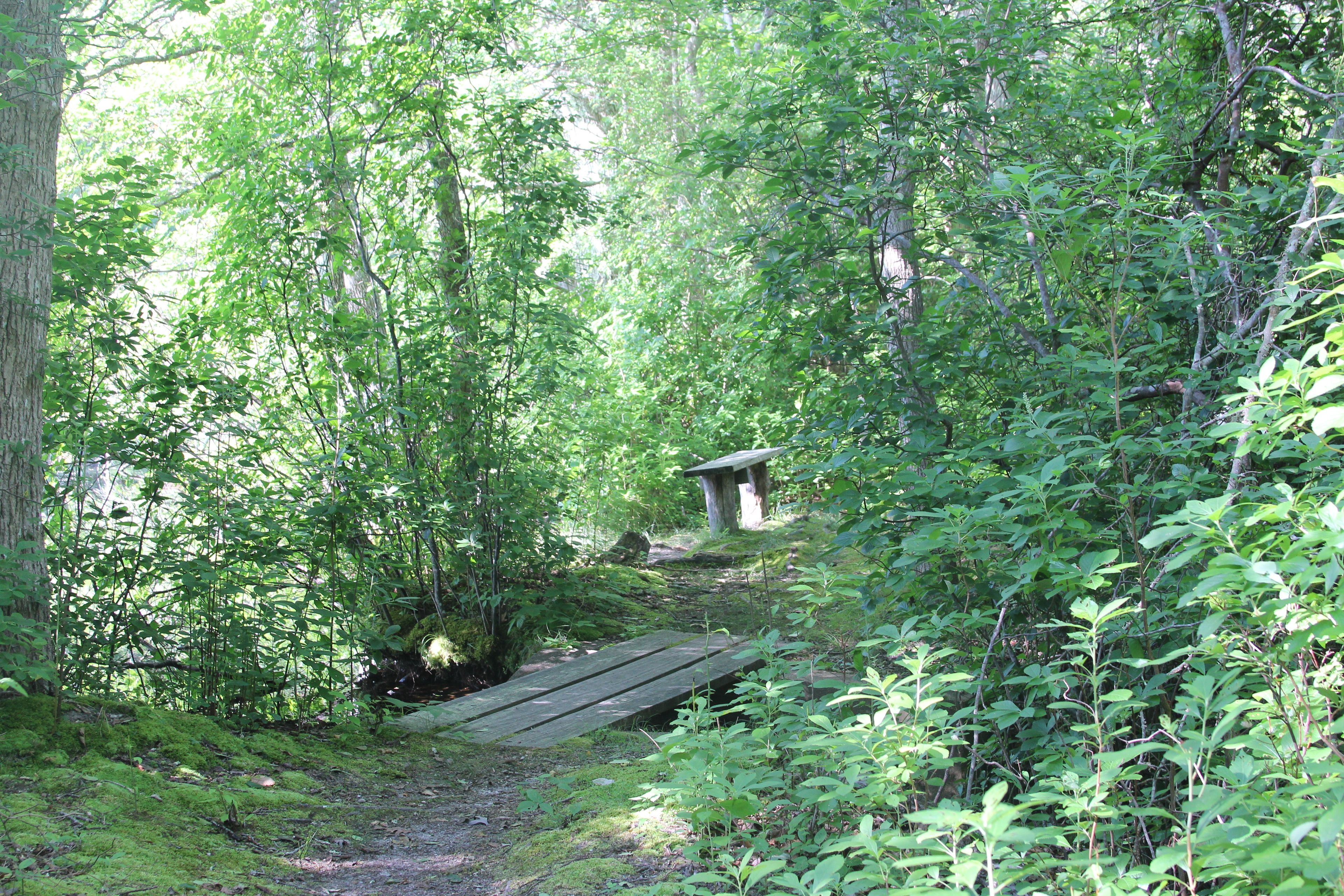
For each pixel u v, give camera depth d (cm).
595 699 579
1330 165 331
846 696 270
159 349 547
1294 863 133
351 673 554
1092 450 279
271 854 341
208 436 538
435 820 398
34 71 419
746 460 1148
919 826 268
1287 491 199
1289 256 324
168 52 788
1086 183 388
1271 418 227
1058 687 264
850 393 448
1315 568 171
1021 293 464
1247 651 228
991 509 290
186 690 495
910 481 366
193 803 365
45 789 346
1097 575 257
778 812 325
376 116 734
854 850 254
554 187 757
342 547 596
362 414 666
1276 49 494
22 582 404
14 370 416
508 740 518
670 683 600
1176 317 405
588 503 1186
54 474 485
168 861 308
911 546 303
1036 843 182
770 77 512
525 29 1205
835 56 466
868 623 388
